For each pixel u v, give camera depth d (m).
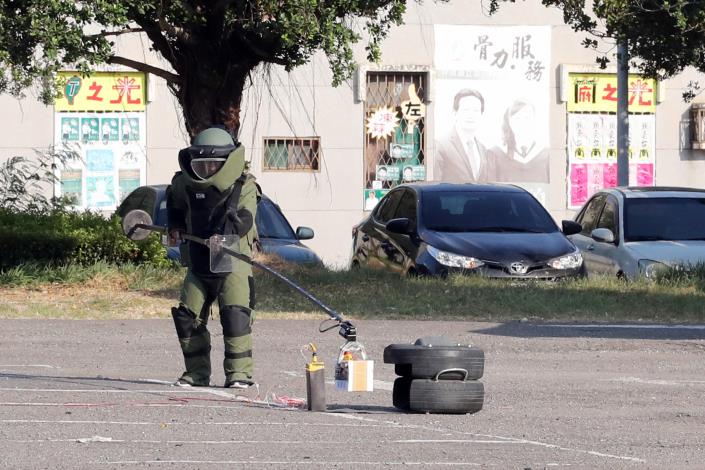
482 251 57.25
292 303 53.94
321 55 91.25
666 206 63.69
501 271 56.78
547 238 59.16
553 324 51.19
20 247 59.16
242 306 33.31
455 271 56.81
